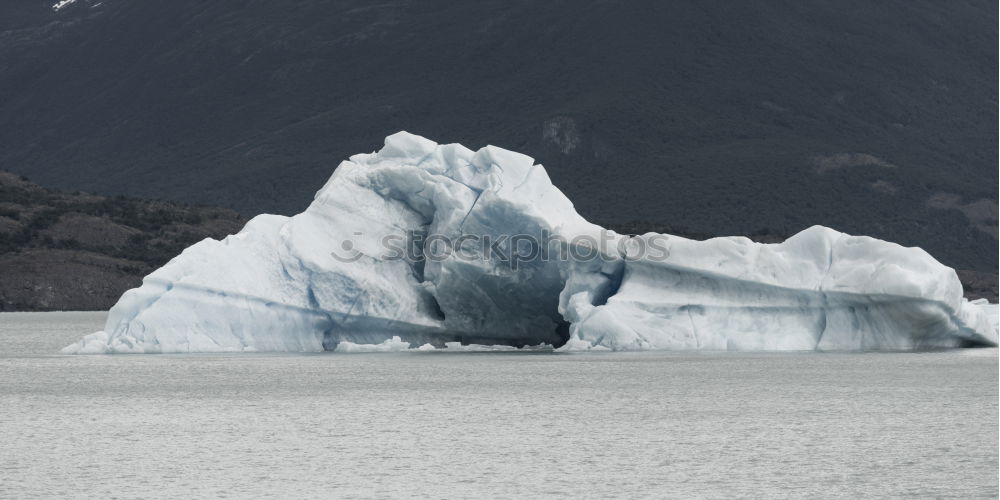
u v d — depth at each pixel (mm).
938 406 188625
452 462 150125
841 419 177875
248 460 151625
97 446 161000
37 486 139625
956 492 136000
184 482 140750
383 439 164375
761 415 181750
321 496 134625
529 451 156250
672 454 154250
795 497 134375
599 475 143625
